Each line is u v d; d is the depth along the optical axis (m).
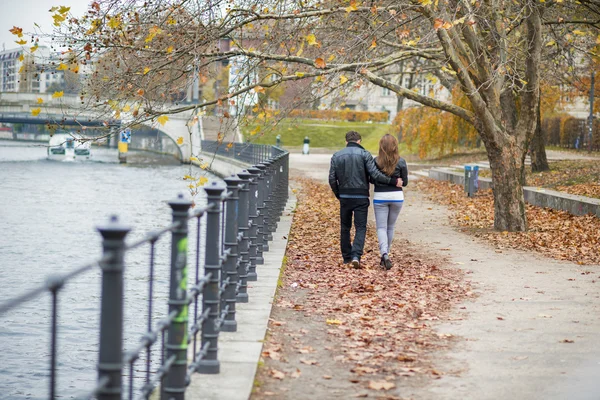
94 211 36.34
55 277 3.26
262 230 13.87
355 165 13.30
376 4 16.75
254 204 11.84
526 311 9.83
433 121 52.09
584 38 25.06
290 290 11.24
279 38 16.89
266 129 17.22
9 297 17.44
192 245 22.16
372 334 8.51
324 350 7.85
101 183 53.16
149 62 15.16
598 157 47.09
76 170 66.94
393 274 12.70
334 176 13.45
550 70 23.92
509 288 11.49
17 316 15.33
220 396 6.14
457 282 12.03
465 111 18.33
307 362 7.32
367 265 13.77
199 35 15.23
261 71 17.27
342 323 9.08
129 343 12.65
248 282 11.58
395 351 7.80
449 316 9.53
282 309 9.88
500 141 18.36
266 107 16.97
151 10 15.34
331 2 17.86
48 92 78.69
